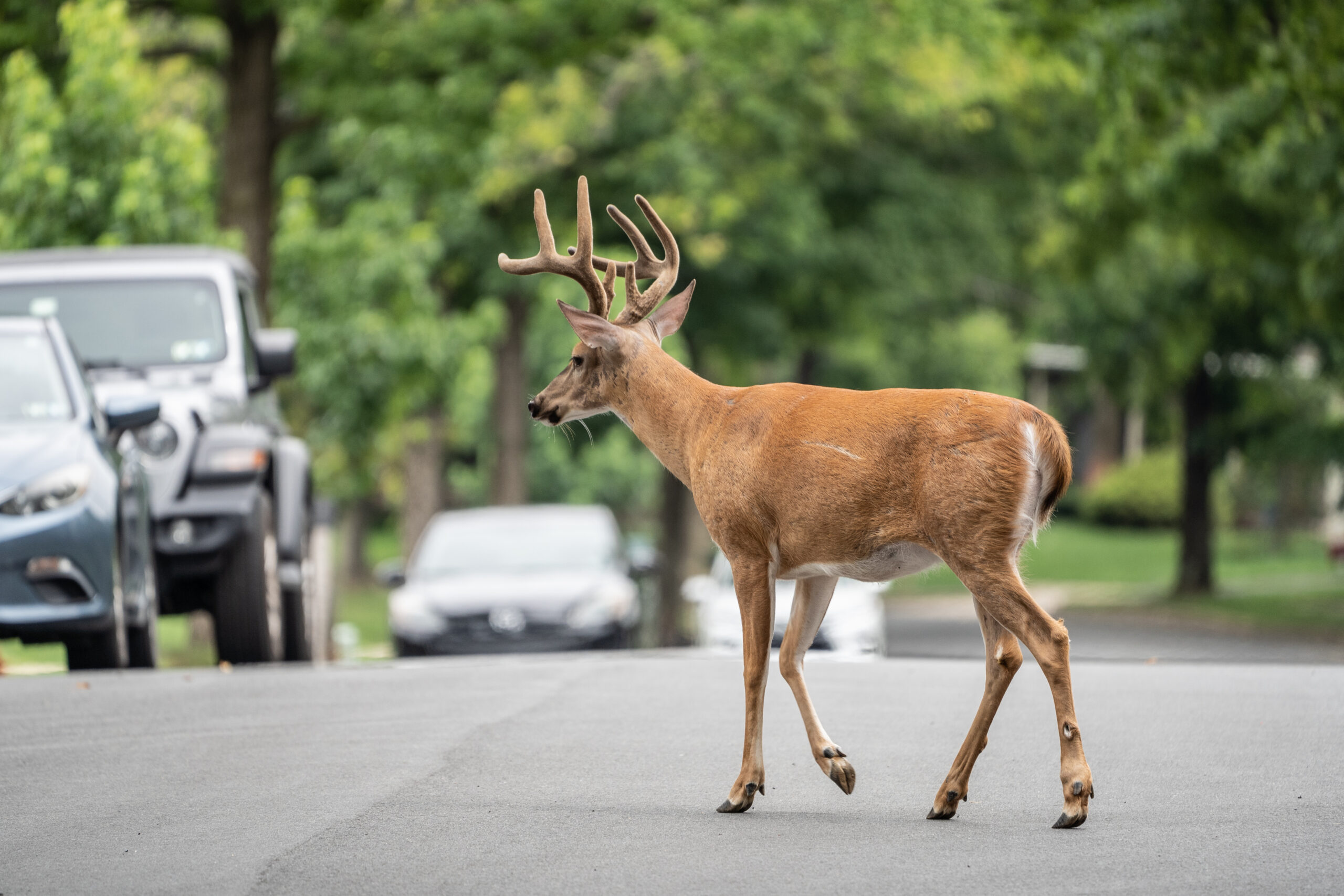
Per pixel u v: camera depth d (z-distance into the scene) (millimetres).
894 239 68500
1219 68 41344
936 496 13555
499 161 54969
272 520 27859
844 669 23594
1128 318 65438
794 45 56469
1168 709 19359
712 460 14805
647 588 44844
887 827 13727
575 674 23188
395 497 100750
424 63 52219
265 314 49656
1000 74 57812
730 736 18047
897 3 54562
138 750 17500
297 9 49125
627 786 15508
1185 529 69625
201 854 13094
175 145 43031
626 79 58594
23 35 45719
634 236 16609
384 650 54312
